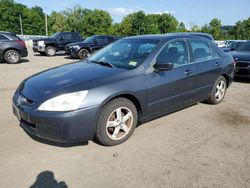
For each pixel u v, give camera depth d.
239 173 3.18
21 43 13.43
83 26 71.50
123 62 4.33
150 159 3.47
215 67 5.46
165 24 75.00
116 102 3.70
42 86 3.64
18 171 3.17
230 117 5.09
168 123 4.69
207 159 3.49
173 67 4.46
